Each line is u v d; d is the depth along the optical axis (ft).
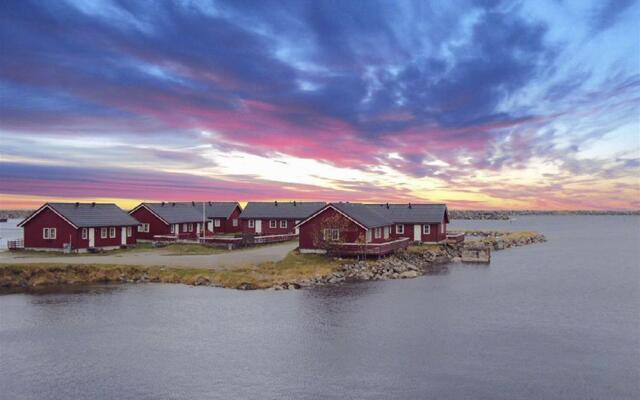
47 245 220.23
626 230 647.97
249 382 89.71
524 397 83.87
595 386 88.07
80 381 89.92
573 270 218.18
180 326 121.29
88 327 120.47
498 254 287.48
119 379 90.74
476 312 137.28
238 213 349.41
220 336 114.21
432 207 272.92
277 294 155.74
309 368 95.96
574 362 99.40
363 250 202.18
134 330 118.32
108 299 146.72
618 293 164.96
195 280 168.45
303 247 215.92
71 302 143.23
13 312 133.18
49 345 108.27
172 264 186.91
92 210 232.32
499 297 156.56
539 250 317.01
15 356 101.86
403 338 113.80
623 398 83.41
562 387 87.66
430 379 91.04
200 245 245.24
